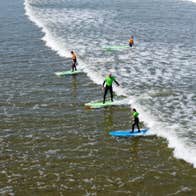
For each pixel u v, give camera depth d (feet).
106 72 123.13
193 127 81.10
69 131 80.12
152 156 69.36
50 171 64.44
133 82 112.47
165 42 168.25
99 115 89.04
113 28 199.62
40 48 155.12
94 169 65.05
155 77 117.19
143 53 148.15
